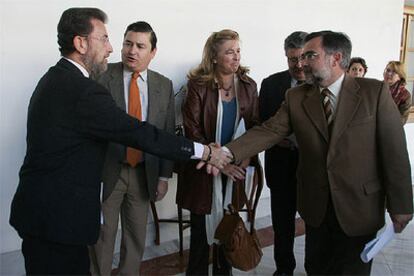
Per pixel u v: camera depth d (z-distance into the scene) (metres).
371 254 1.65
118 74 2.26
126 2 2.86
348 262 1.83
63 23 1.58
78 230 1.52
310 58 1.75
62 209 1.49
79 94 1.49
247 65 3.52
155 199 2.35
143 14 2.94
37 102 1.53
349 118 1.71
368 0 4.37
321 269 1.94
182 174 2.33
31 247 1.57
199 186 2.25
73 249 1.57
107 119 1.52
